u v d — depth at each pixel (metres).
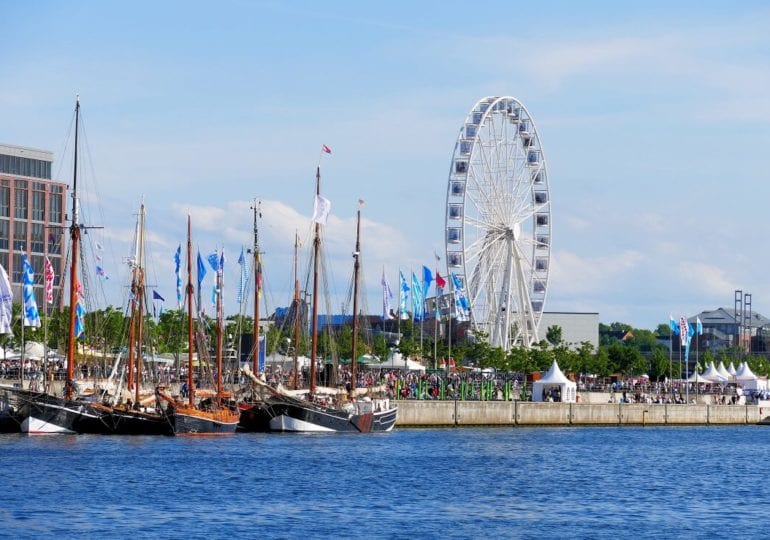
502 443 196.00
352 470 146.88
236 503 118.94
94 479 131.12
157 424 180.50
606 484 144.00
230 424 187.75
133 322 191.50
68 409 174.38
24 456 148.88
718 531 111.25
